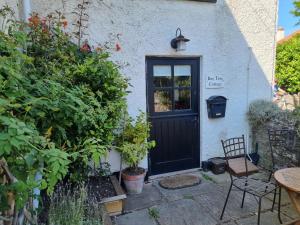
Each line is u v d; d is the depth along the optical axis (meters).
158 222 2.80
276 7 4.57
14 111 1.45
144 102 3.79
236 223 2.75
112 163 3.60
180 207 3.11
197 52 4.02
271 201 3.20
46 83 1.89
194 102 4.21
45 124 1.84
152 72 3.86
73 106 1.88
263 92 4.73
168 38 3.79
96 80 2.78
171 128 4.10
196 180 3.85
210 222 2.79
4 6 2.35
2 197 1.22
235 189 3.54
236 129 4.54
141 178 3.47
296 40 9.62
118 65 3.39
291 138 3.54
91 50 3.33
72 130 2.28
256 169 3.45
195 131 4.28
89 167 3.06
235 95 4.46
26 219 1.78
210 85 4.20
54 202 2.26
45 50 2.72
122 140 3.34
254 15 4.40
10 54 1.70
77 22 3.22
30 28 2.75
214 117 4.23
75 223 1.98
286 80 9.69
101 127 2.60
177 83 4.06
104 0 3.38
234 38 4.29
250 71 4.52
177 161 4.21
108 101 2.80
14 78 1.45
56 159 1.13
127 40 3.56
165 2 3.71
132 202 3.25
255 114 4.44
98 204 2.55
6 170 1.26
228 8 4.16
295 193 2.21
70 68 2.64
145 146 3.36
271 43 4.65
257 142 4.57
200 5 3.93
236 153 4.53
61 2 3.23
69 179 2.80
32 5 3.11
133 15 3.55
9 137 0.99
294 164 3.57
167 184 3.73
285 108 4.67
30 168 1.18
